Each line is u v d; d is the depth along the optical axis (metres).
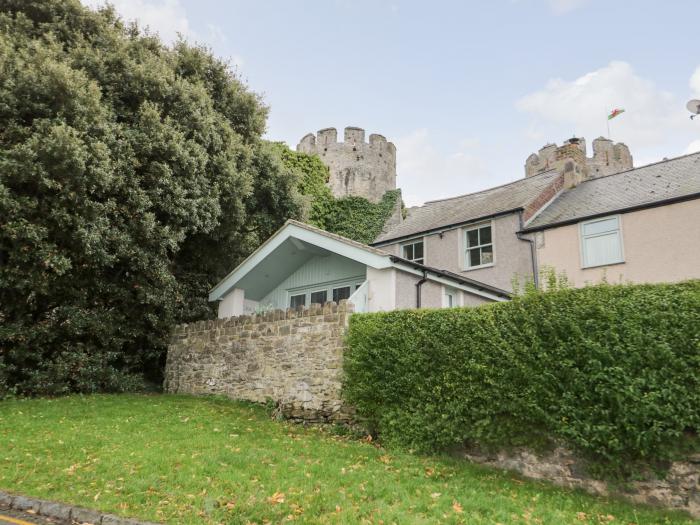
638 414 6.40
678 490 6.27
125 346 15.70
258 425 10.36
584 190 21.83
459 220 22.36
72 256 12.91
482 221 21.62
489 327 8.12
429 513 5.76
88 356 14.05
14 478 6.80
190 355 14.83
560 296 7.55
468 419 8.12
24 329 12.75
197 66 18.38
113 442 8.45
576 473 7.15
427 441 8.52
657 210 17.38
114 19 16.81
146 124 14.46
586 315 7.18
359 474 7.11
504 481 7.25
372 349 9.70
